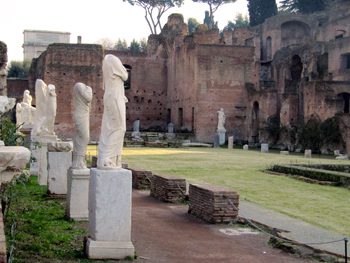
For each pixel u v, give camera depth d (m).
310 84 40.28
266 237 8.38
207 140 50.03
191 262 6.69
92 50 48.16
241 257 7.05
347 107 47.94
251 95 49.34
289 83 54.44
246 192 13.70
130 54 59.81
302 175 18.06
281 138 43.84
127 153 29.97
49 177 11.88
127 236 6.68
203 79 50.06
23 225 8.30
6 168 4.23
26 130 18.00
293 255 7.27
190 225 9.20
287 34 67.81
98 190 6.56
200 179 16.42
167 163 22.56
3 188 7.37
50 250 6.84
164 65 60.91
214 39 55.81
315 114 39.62
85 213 9.28
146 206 11.37
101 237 6.57
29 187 13.26
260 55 69.44
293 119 43.22
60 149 11.95
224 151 35.84
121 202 6.65
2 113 4.86
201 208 9.85
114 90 6.80
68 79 47.72
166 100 60.78
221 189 9.63
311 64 52.41
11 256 6.16
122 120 6.86
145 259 6.71
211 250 7.40
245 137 50.72
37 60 54.25
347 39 48.00
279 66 56.56
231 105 50.84
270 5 76.75
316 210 11.15
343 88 42.19
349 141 36.22
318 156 33.69
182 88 54.56
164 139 47.91
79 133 9.39
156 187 12.74
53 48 47.50
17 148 4.43
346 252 6.62
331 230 8.90
